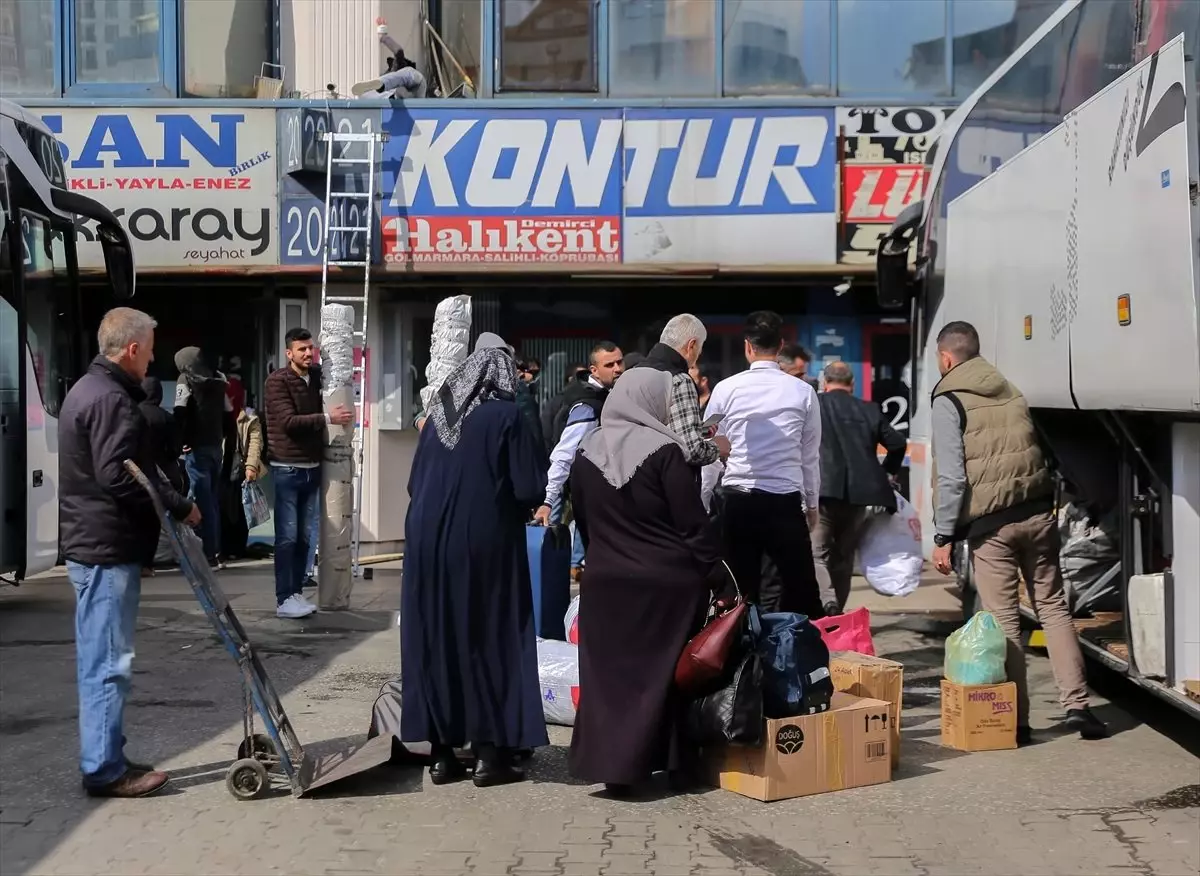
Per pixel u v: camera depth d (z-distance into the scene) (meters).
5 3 13.09
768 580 6.64
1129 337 5.93
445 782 5.74
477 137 12.73
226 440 13.16
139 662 8.20
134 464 5.23
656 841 5.04
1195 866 4.80
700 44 12.90
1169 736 6.63
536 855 4.89
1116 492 7.39
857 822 5.26
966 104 9.82
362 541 13.18
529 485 5.57
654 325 13.55
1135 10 6.11
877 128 12.62
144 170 12.77
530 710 5.57
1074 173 6.76
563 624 7.28
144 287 13.45
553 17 13.01
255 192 12.77
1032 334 7.57
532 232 12.79
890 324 13.41
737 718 5.35
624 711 5.41
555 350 13.58
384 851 4.93
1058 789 5.70
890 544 8.23
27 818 5.27
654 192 12.75
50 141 10.38
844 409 8.15
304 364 9.78
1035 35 7.79
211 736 6.48
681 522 5.39
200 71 13.30
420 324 13.42
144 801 5.48
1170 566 6.20
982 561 6.58
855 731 5.71
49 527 9.97
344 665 8.16
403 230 12.79
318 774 5.63
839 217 12.67
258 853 4.90
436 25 13.59
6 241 9.38
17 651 8.65
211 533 11.80
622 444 5.46
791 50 12.85
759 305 13.50
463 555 5.51
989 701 6.35
